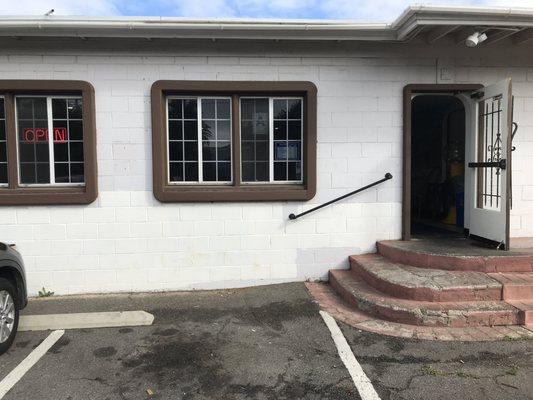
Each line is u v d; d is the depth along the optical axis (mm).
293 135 6340
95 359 4066
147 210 6070
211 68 6023
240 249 6203
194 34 5668
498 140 5828
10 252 4438
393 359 3984
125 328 4797
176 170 6258
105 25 5457
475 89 6305
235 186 6199
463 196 7320
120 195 6031
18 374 3779
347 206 6320
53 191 5957
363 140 6258
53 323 4898
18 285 4523
